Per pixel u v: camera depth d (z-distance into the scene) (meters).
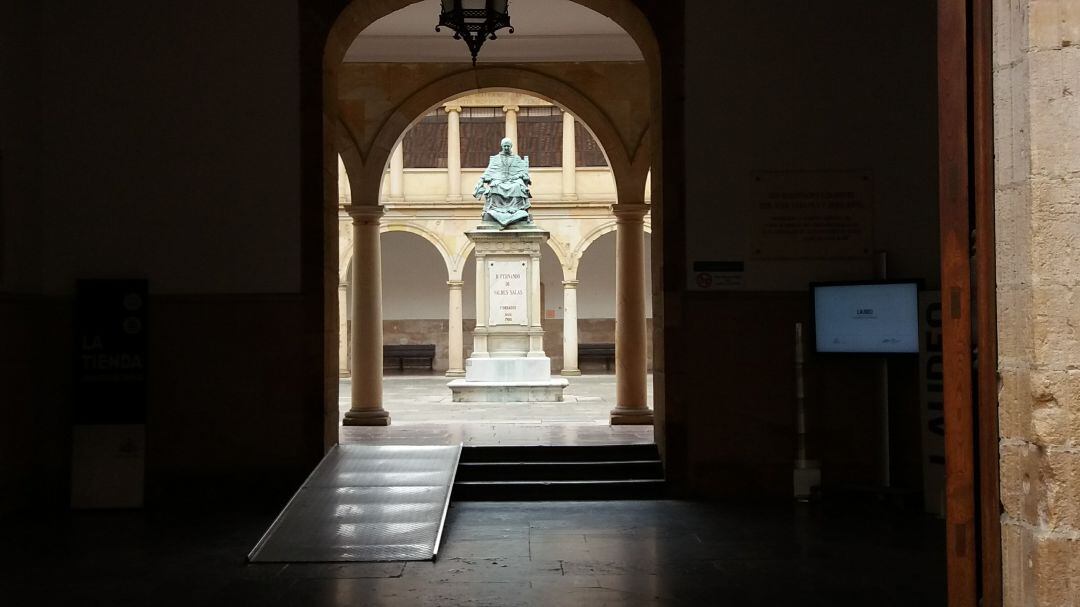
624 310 13.09
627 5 9.32
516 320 18.81
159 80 8.77
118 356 8.55
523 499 8.98
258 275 8.74
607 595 5.80
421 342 30.77
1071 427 3.10
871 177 8.95
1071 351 3.11
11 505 8.17
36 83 8.61
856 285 8.48
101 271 8.70
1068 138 3.12
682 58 9.01
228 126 8.77
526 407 16.48
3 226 8.01
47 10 8.73
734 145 8.98
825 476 8.95
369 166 13.74
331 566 6.53
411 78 13.70
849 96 8.98
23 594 5.89
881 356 8.39
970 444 3.42
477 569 6.44
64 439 8.66
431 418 14.34
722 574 6.27
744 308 8.93
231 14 8.80
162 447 8.67
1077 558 3.08
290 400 8.70
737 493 8.93
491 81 13.64
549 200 27.92
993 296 3.33
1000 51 3.29
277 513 8.30
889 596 5.77
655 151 9.58
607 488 9.00
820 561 6.62
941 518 8.05
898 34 8.98
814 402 8.95
